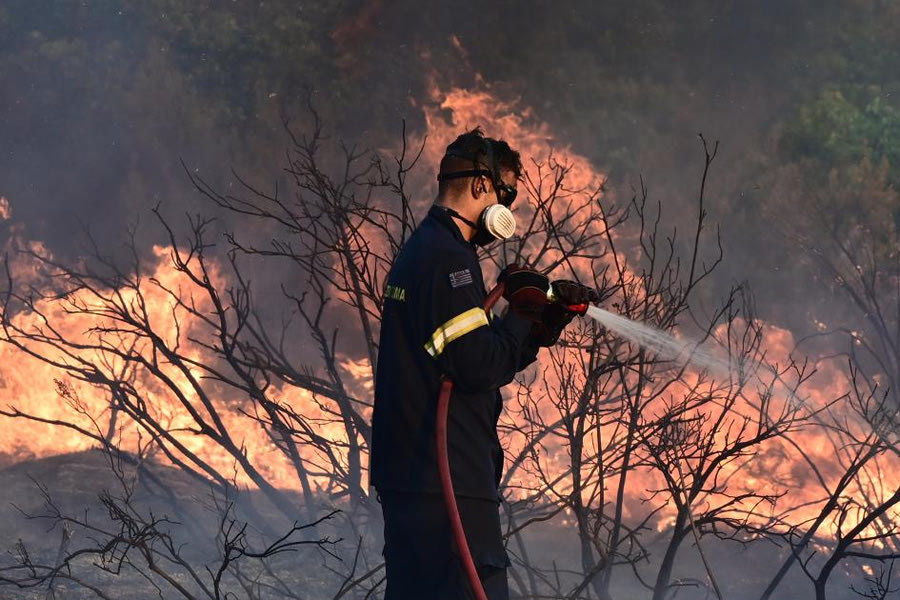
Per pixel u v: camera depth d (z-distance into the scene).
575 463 12.77
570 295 7.15
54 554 15.79
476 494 7.08
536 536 19.44
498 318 7.65
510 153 7.51
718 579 17.64
